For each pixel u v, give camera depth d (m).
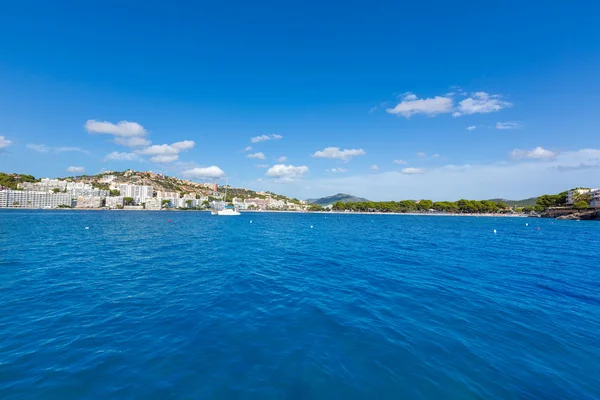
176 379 7.38
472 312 12.37
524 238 49.69
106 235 45.31
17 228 53.44
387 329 10.55
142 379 7.36
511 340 9.73
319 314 12.04
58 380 7.27
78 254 26.78
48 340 9.42
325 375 7.64
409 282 17.64
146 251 29.55
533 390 7.14
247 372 7.73
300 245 37.03
